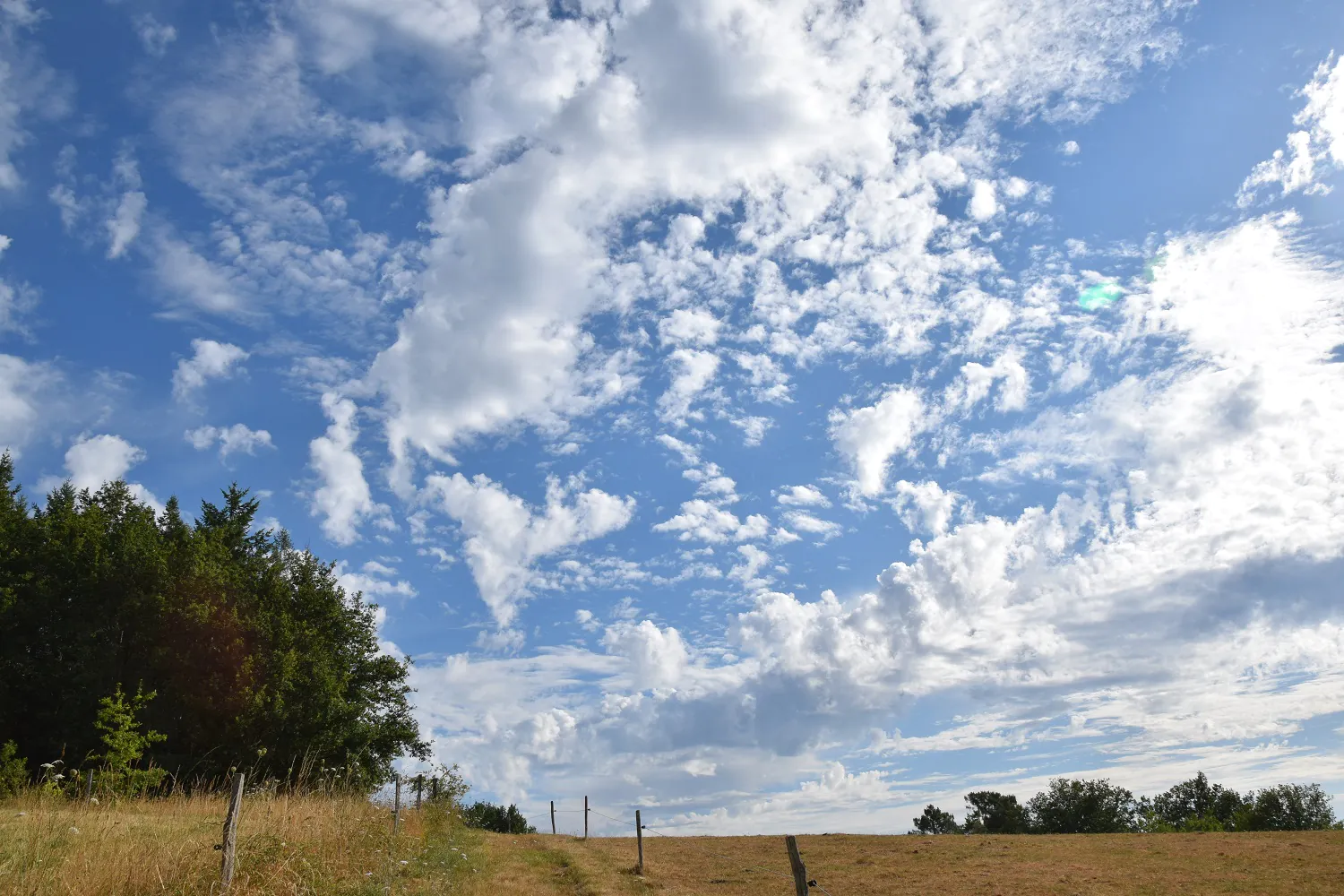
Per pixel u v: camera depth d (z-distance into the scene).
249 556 56.00
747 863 27.30
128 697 41.66
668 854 30.14
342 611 52.12
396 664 52.53
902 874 24.41
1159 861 25.30
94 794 16.42
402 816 25.83
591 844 32.84
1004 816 93.50
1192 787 95.50
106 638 43.78
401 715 52.25
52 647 43.78
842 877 24.11
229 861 12.08
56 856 11.99
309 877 13.38
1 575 43.16
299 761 41.00
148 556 44.84
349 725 45.38
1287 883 20.66
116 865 11.80
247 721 39.94
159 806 19.17
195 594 43.31
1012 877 23.00
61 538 46.81
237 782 12.49
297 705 42.12
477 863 21.98
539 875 22.73
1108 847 29.23
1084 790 90.69
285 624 45.06
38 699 42.03
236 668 42.22
